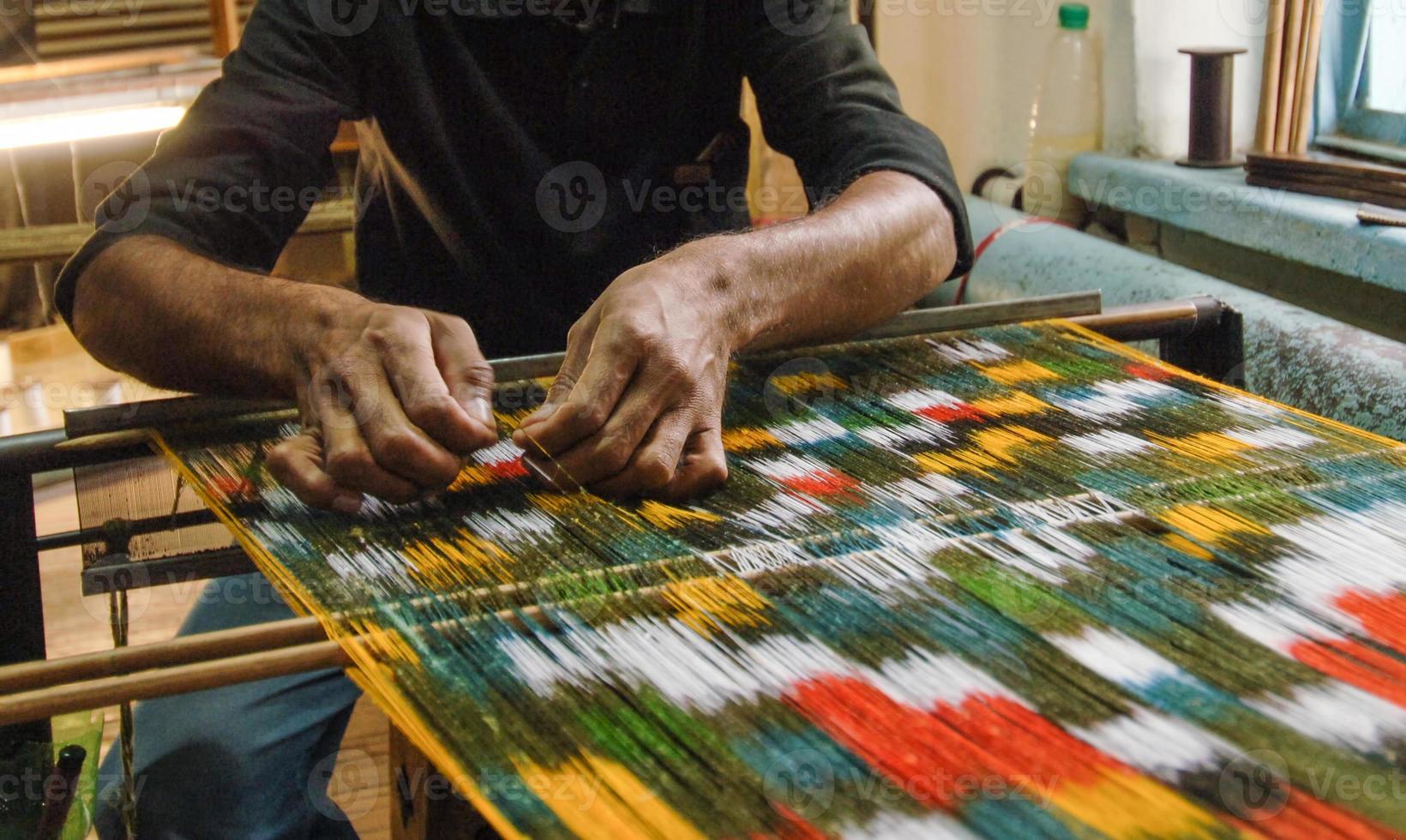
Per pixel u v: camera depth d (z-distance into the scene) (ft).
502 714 2.15
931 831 1.87
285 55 4.07
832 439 3.35
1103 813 1.91
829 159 4.37
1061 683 2.26
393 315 3.15
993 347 4.04
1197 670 2.30
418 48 4.30
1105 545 2.74
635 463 2.96
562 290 4.75
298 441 2.97
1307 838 1.85
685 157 4.79
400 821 2.82
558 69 4.42
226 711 3.92
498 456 3.28
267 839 3.96
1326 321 5.23
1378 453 3.26
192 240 3.71
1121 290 6.24
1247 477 3.09
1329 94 6.79
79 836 3.62
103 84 7.26
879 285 3.81
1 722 2.10
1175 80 7.23
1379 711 2.18
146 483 3.46
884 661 2.32
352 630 2.40
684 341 3.09
